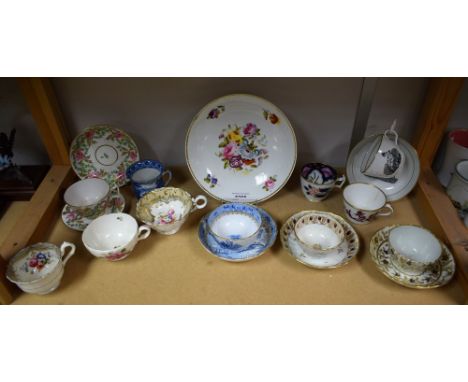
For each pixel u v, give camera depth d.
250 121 0.91
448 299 0.74
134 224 0.83
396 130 1.00
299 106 0.96
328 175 0.96
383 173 0.89
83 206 0.86
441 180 0.97
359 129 0.97
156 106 0.97
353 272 0.79
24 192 0.95
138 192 0.94
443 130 0.91
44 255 0.78
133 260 0.82
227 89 0.94
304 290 0.76
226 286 0.77
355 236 0.83
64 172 0.98
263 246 0.83
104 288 0.77
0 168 0.92
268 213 0.90
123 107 0.97
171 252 0.84
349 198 0.91
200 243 0.86
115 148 1.00
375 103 0.95
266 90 0.93
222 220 0.88
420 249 0.82
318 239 0.86
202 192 0.99
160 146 1.05
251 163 0.95
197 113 0.89
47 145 0.97
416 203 0.95
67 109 0.98
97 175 1.01
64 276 0.79
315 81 0.91
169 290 0.77
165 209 0.91
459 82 0.82
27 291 0.72
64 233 0.88
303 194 0.98
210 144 0.93
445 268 0.77
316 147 1.04
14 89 0.95
